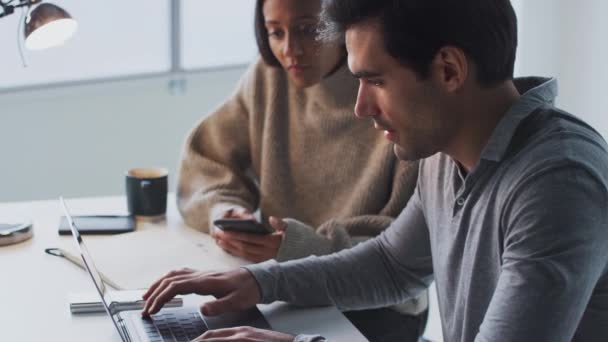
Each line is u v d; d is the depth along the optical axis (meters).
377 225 1.72
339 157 1.83
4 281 1.51
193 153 1.96
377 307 1.52
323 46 1.72
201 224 1.81
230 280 1.41
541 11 2.45
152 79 3.86
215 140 1.98
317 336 1.24
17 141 3.58
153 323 1.35
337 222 1.71
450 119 1.17
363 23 1.13
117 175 3.50
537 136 1.16
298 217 1.89
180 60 3.89
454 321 1.30
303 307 1.46
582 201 1.08
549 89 1.22
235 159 1.97
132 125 3.76
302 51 1.71
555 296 1.06
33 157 3.52
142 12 3.89
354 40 1.15
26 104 3.68
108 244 1.69
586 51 2.37
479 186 1.21
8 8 1.74
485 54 1.12
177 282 1.39
